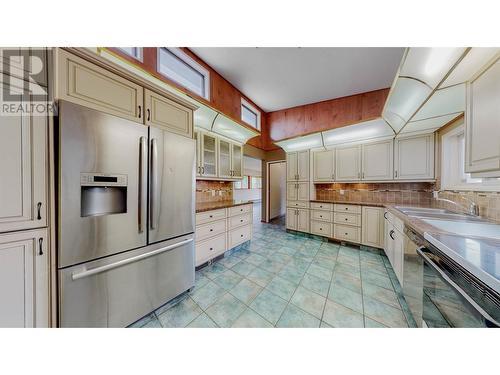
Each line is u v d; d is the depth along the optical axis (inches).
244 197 341.7
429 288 40.8
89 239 44.3
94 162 44.9
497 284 24.0
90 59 45.2
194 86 109.7
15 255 36.0
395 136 111.3
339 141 130.0
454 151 91.7
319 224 138.3
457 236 41.3
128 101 53.0
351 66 112.9
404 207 90.9
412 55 48.9
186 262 68.6
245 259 103.7
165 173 60.9
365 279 81.5
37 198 38.1
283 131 181.2
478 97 45.8
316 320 56.3
